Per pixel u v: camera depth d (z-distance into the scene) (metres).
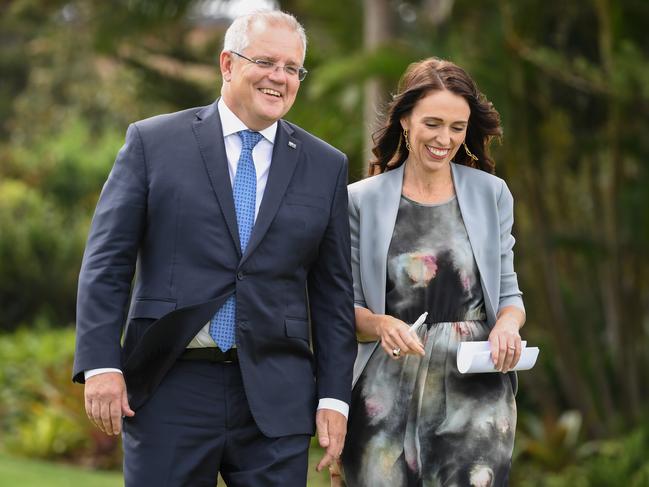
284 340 7.57
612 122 19.44
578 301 22.70
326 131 19.75
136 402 7.46
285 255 7.57
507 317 7.97
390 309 8.04
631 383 21.03
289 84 7.58
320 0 22.06
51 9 27.95
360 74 17.42
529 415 22.09
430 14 21.08
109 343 7.28
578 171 23.34
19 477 17.72
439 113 7.80
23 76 56.62
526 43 18.92
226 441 7.48
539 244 20.41
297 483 7.51
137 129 7.64
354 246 8.21
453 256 8.00
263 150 7.72
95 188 43.25
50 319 33.06
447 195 8.14
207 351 7.44
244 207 7.59
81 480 18.12
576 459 20.31
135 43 25.69
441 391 7.99
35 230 34.12
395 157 8.30
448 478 7.94
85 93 50.38
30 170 43.41
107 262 7.39
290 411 7.55
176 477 7.39
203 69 27.22
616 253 20.39
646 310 23.00
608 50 18.56
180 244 7.45
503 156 19.78
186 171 7.50
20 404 23.83
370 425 8.05
